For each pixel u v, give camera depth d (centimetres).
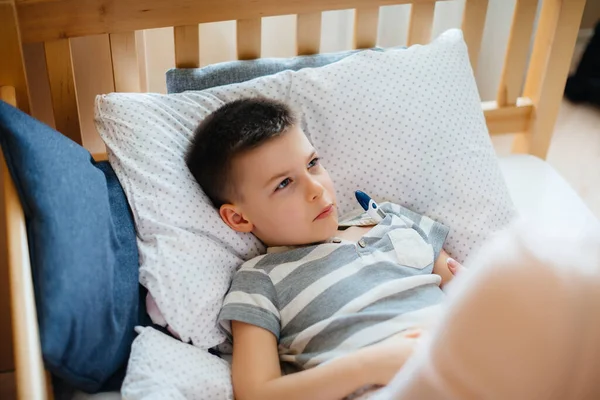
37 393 63
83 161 91
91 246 81
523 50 138
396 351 83
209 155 100
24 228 78
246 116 100
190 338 91
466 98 123
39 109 125
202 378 86
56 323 72
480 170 119
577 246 42
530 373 41
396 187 118
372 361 83
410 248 104
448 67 123
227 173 100
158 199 99
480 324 41
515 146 157
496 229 116
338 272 99
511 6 189
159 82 147
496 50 196
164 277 92
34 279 76
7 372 135
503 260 41
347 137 116
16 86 99
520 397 41
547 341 40
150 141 103
